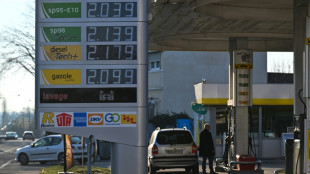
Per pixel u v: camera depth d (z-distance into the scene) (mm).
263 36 36906
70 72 21047
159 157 34656
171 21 33969
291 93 50906
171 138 34938
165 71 76125
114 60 21016
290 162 24797
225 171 36156
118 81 21000
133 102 21016
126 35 21062
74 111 21016
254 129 50812
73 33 21094
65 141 32219
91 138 20969
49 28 21094
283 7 31953
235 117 34625
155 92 77812
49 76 21047
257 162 31781
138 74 21000
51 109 21031
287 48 41875
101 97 21000
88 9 21109
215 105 51375
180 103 75938
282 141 49281
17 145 103438
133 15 21078
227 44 42406
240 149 34531
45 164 48875
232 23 34656
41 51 21078
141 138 21109
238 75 34469
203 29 36406
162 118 70000
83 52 21047
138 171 21141
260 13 31984
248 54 34500
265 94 50750
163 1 29016
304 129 22062
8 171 39500
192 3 28844
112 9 21094
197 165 34938
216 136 51062
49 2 21109
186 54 76125
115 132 21078
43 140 48438
